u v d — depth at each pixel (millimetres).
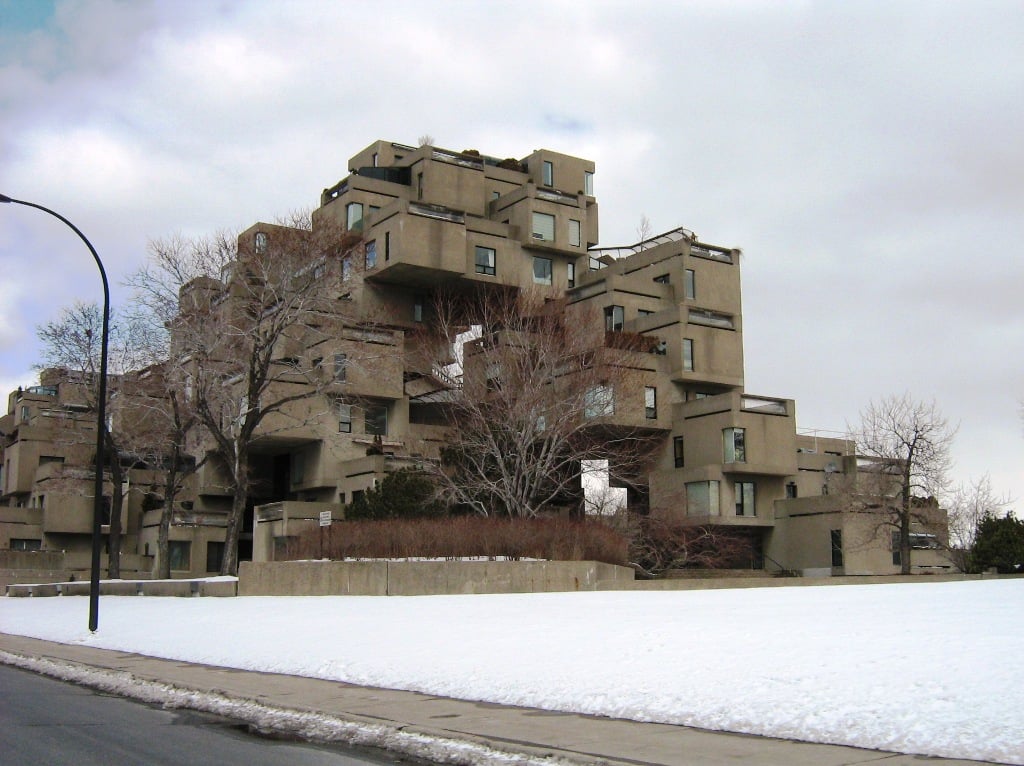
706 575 51281
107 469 59062
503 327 49281
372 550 34250
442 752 10047
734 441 57531
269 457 60844
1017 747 8625
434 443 50625
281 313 41969
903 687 11172
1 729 11930
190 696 14352
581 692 12602
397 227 57938
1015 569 51062
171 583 37812
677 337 60969
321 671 16109
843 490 58625
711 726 10547
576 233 66812
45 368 47781
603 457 44406
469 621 21531
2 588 49031
